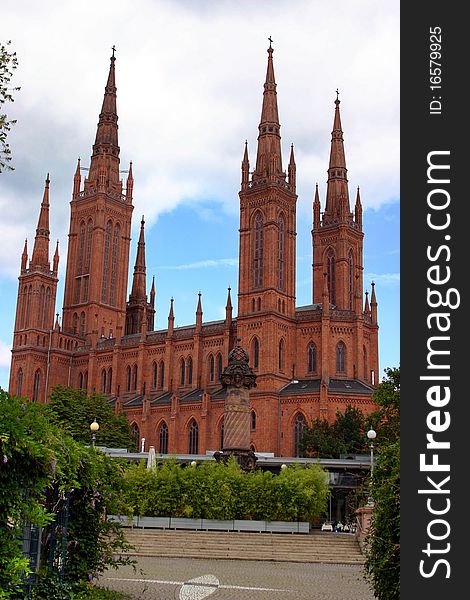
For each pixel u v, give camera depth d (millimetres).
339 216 151625
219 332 139125
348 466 85188
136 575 33594
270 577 34188
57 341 161750
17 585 16203
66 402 117750
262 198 135125
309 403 120688
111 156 178125
